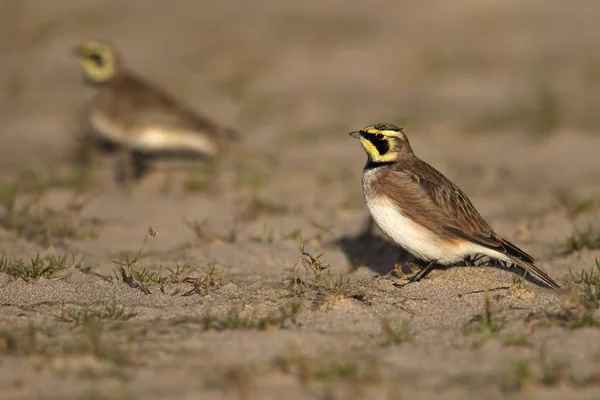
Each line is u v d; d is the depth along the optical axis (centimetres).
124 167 1842
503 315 863
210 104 2467
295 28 3453
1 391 677
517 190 1545
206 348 774
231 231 1318
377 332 825
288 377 705
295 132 2108
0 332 778
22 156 1953
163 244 1248
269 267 1119
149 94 1788
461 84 2608
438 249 970
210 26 3519
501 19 3534
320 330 826
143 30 3459
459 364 736
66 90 2684
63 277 1005
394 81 2688
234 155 1898
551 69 2725
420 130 2083
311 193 1570
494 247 948
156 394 675
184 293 955
